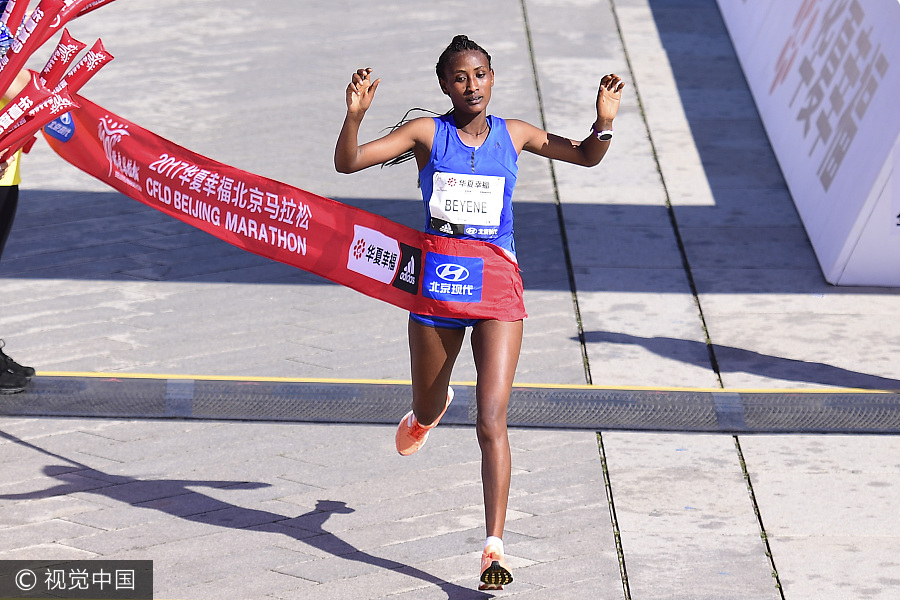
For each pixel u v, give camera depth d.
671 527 19.20
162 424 22.33
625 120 37.72
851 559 18.34
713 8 47.91
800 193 32.16
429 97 38.66
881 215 27.45
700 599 17.28
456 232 16.53
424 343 17.12
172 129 36.47
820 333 26.36
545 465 21.12
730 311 27.36
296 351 25.33
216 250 30.30
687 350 25.61
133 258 29.61
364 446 21.73
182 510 19.58
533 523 19.30
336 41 44.12
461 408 22.97
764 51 39.47
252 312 27.08
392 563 18.16
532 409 22.97
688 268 29.38
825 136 31.55
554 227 31.34
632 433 22.25
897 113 27.12
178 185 20.27
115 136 20.70
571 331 26.36
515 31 44.75
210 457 21.27
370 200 32.44
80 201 32.72
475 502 19.92
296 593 17.34
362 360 25.00
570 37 44.31
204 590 17.41
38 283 28.09
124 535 18.81
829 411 23.00
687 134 36.84
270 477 20.66
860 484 20.58
